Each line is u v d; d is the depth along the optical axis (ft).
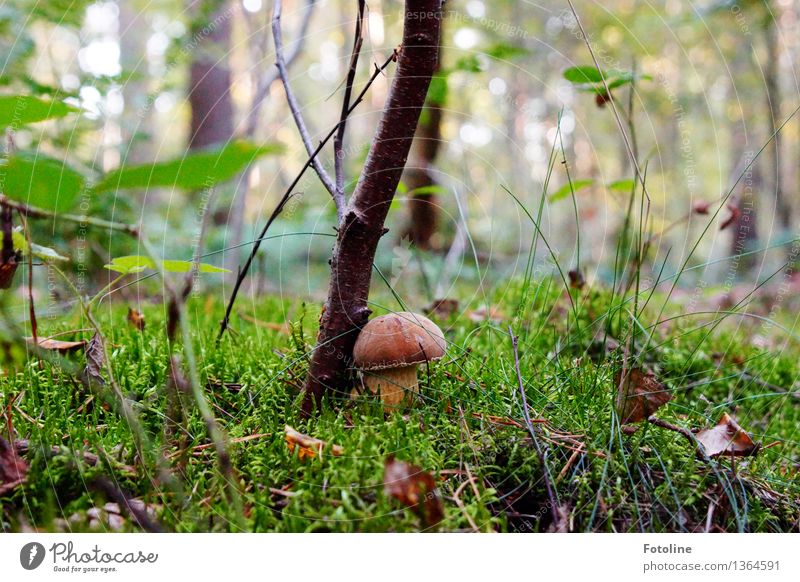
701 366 2.66
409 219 5.50
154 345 2.32
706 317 3.51
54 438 1.77
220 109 6.05
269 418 1.93
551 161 2.15
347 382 1.99
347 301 1.90
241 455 1.80
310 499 1.65
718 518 1.74
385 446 1.77
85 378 1.80
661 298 4.13
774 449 2.22
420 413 1.92
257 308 3.35
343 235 1.86
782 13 6.75
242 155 1.26
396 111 1.77
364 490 1.66
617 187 2.68
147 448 1.73
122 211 3.37
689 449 1.90
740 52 8.13
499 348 2.56
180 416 1.82
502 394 2.06
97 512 1.62
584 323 2.73
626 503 1.73
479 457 1.81
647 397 1.88
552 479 1.73
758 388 2.66
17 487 1.63
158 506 1.65
